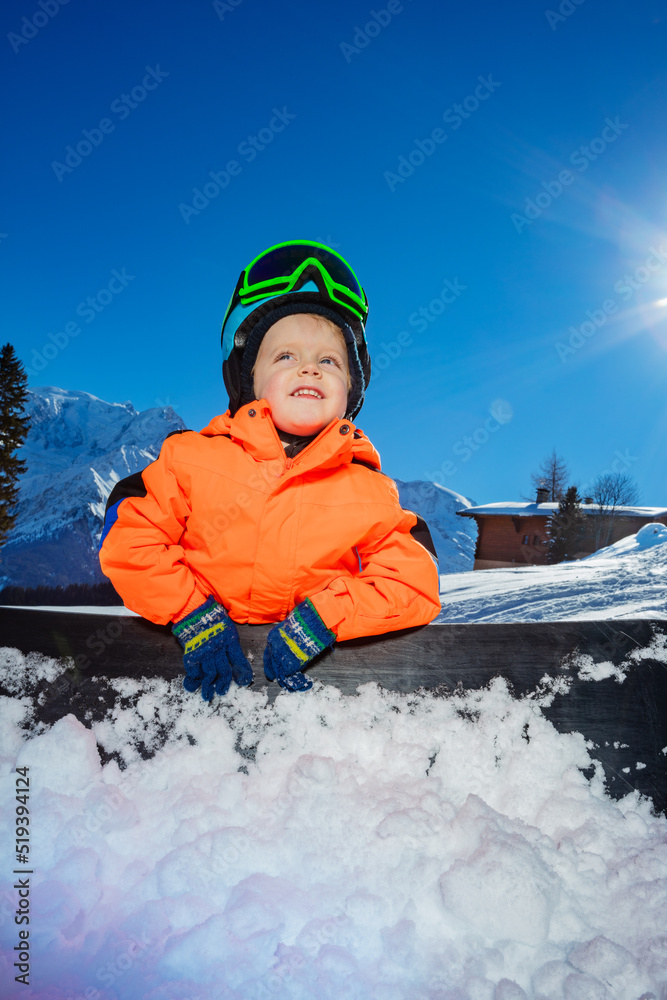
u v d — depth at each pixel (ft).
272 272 5.77
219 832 3.72
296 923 3.33
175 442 5.00
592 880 3.60
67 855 3.73
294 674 4.47
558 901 3.40
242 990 2.98
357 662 4.57
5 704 4.42
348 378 6.01
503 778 4.35
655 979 3.09
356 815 3.84
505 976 3.14
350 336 5.86
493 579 40.16
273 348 5.58
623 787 4.38
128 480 5.06
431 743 4.40
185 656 4.38
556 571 40.04
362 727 4.40
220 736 4.33
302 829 3.78
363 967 3.15
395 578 4.72
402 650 4.61
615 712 4.55
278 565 4.72
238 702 4.41
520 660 4.61
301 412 5.25
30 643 4.52
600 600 25.45
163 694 4.42
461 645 4.63
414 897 3.43
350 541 4.80
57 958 3.17
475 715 4.49
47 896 3.46
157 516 4.71
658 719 4.54
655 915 3.42
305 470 4.73
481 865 3.34
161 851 3.83
